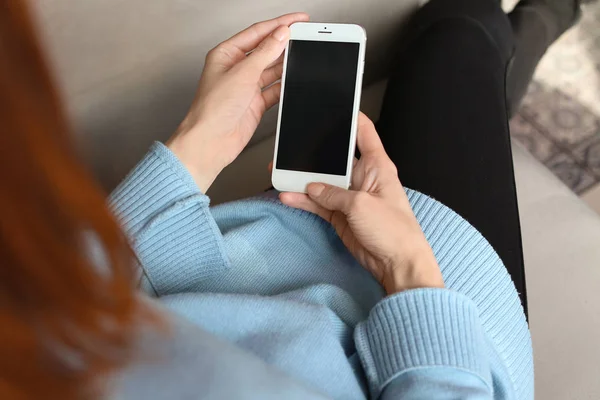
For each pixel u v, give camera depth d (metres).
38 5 0.53
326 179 0.58
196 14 0.62
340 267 0.58
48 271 0.19
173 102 0.68
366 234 0.52
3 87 0.17
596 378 0.66
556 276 0.73
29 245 0.18
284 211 0.59
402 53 0.82
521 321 0.58
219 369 0.31
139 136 0.69
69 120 0.21
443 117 0.73
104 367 0.25
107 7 0.57
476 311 0.47
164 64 0.64
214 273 0.54
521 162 0.81
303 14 0.60
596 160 1.10
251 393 0.31
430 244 0.58
